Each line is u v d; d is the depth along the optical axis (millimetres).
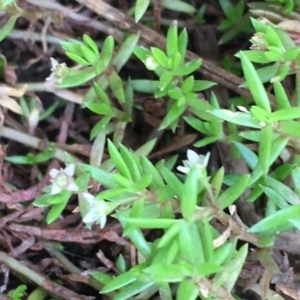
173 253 107
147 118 175
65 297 155
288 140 127
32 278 157
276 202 128
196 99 147
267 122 119
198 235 110
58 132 187
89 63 154
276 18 158
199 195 125
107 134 174
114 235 154
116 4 193
